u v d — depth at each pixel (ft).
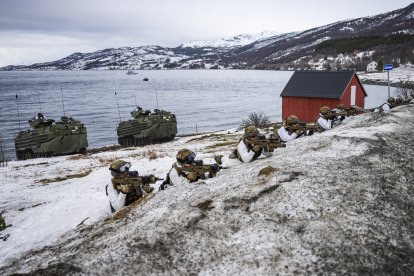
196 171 19.81
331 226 12.53
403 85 339.98
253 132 23.24
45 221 35.01
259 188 15.76
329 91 121.39
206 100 340.59
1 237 31.68
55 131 109.70
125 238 13.10
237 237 12.34
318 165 19.01
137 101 346.74
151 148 98.02
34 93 474.49
